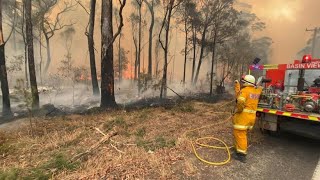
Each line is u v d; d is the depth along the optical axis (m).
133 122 8.52
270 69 7.36
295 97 5.99
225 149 5.64
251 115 4.98
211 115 9.73
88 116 10.39
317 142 6.32
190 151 5.46
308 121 6.20
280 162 5.02
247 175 4.43
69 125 8.49
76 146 5.86
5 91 14.90
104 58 13.38
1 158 5.27
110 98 13.59
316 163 4.99
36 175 4.14
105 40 13.30
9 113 14.73
